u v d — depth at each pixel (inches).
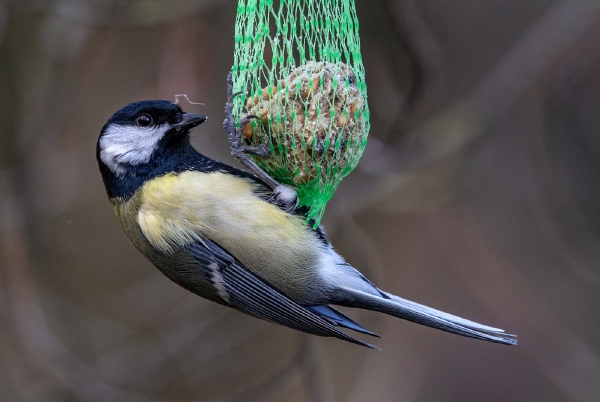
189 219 284.5
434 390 489.7
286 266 285.6
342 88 279.0
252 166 282.4
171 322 477.1
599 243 484.1
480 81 475.2
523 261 495.2
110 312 508.4
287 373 441.4
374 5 422.9
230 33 444.8
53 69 460.1
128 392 463.8
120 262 525.3
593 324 483.2
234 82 295.6
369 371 494.6
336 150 279.0
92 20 425.4
